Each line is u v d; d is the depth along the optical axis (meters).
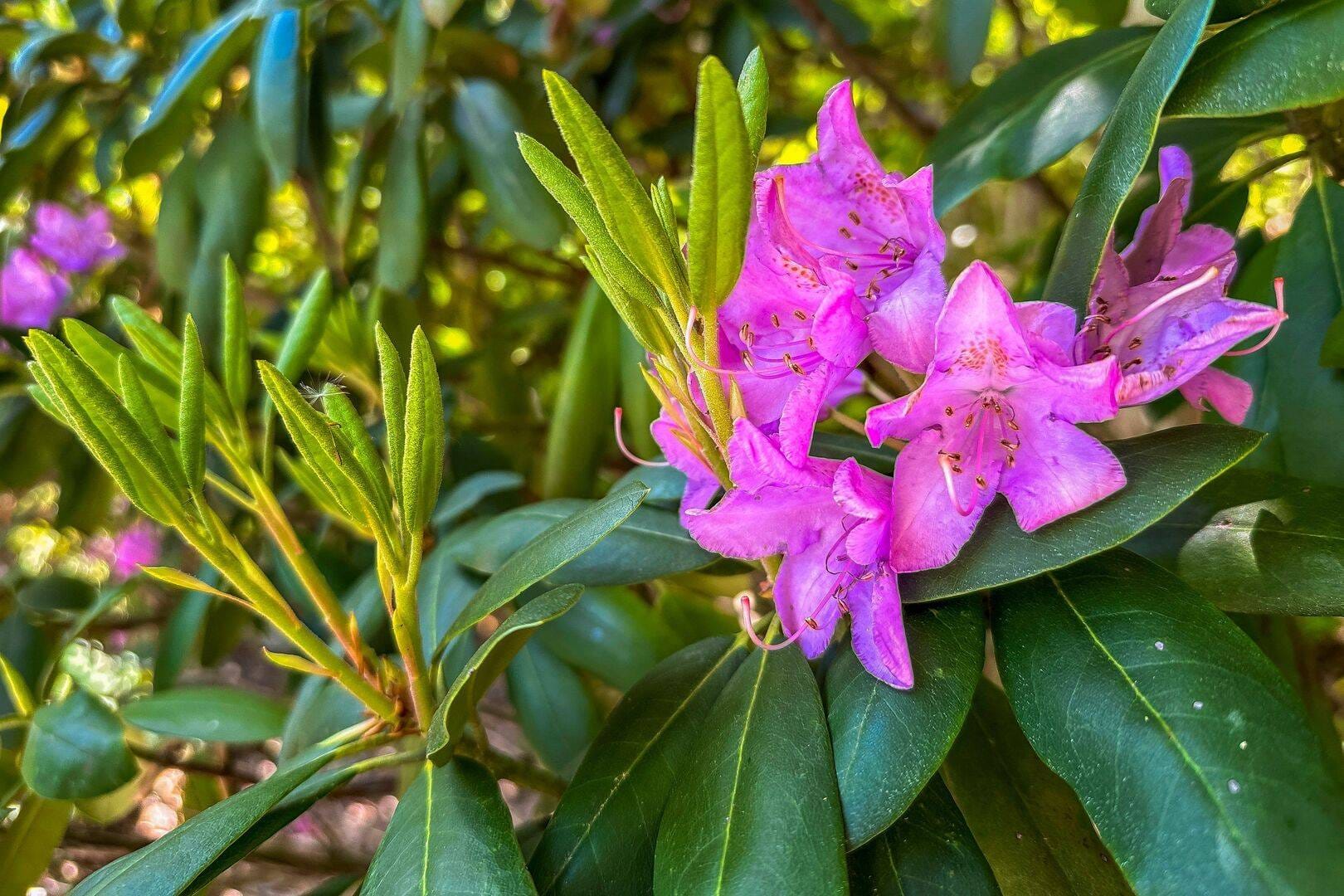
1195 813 0.27
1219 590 0.32
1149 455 0.30
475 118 0.61
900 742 0.29
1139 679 0.29
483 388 0.77
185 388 0.30
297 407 0.30
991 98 0.43
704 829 0.30
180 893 0.30
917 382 0.32
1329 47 0.31
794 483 0.29
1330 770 0.26
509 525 0.45
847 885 0.28
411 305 0.64
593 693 0.52
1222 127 0.44
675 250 0.28
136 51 0.65
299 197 0.91
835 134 0.31
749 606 0.31
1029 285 0.57
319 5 0.58
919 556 0.30
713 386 0.29
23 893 0.48
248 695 0.46
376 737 0.35
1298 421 0.38
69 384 0.28
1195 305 0.30
